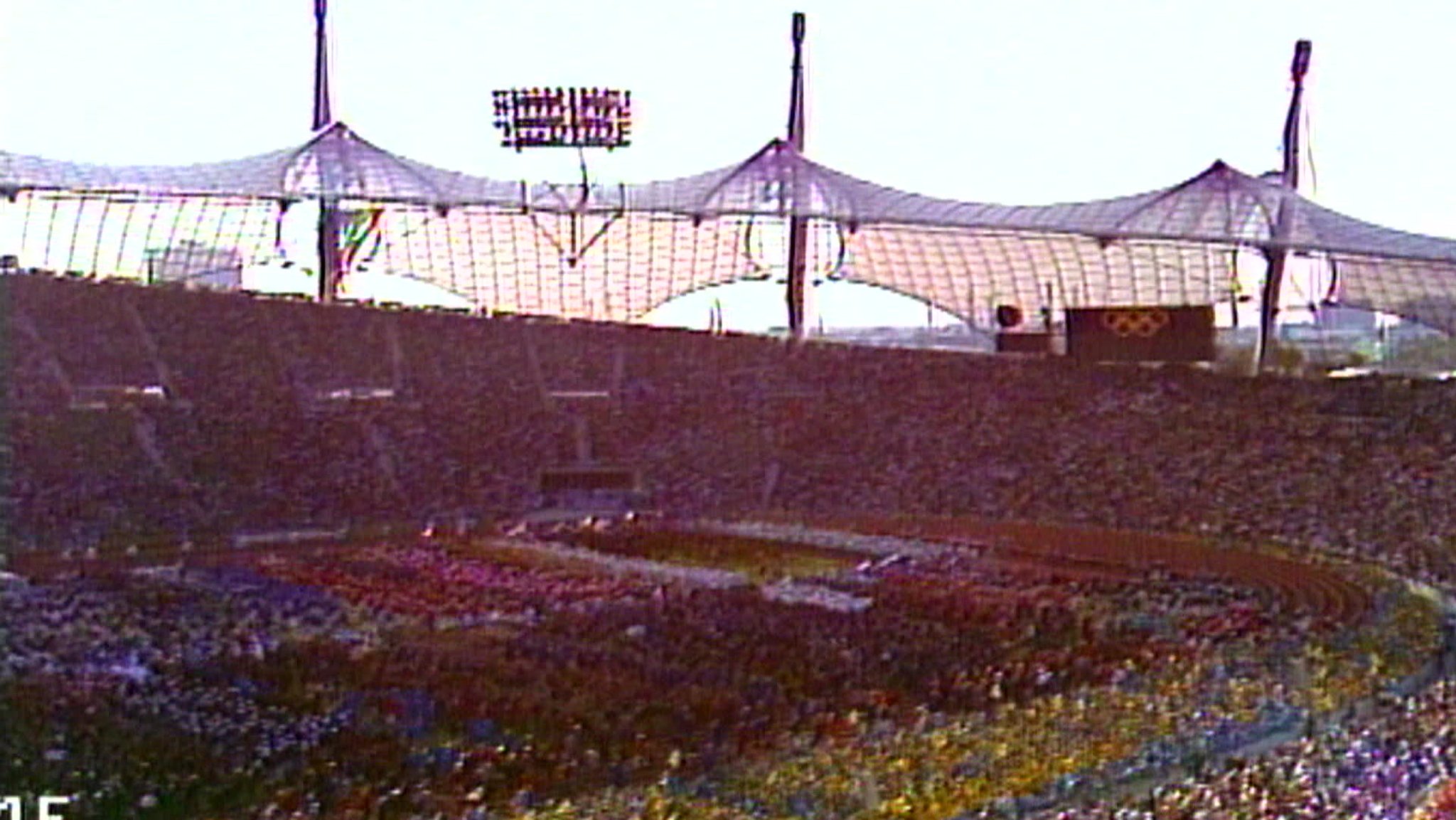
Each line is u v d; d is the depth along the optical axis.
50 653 41.66
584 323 91.00
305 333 86.88
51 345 80.88
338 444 77.06
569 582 54.16
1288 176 90.50
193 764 31.53
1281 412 74.25
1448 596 50.59
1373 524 61.66
